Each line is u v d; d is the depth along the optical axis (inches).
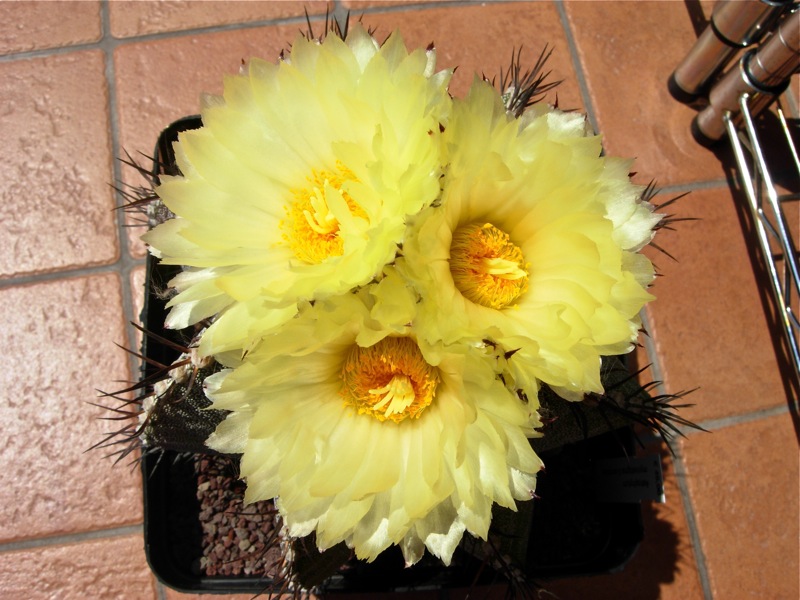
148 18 14.9
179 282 6.4
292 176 6.7
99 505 12.7
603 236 6.0
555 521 12.0
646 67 15.5
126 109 14.5
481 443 6.3
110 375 13.2
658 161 15.0
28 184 14.0
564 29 15.6
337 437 6.8
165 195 6.3
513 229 6.6
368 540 6.6
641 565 13.1
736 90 13.6
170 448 9.3
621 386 8.8
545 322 6.0
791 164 15.0
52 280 13.6
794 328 14.1
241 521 11.8
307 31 15.1
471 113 5.4
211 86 14.7
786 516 13.4
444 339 5.4
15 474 12.7
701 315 14.2
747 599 13.0
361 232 6.0
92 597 12.3
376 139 5.4
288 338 5.6
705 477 13.5
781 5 12.6
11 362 13.2
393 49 6.4
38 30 14.8
